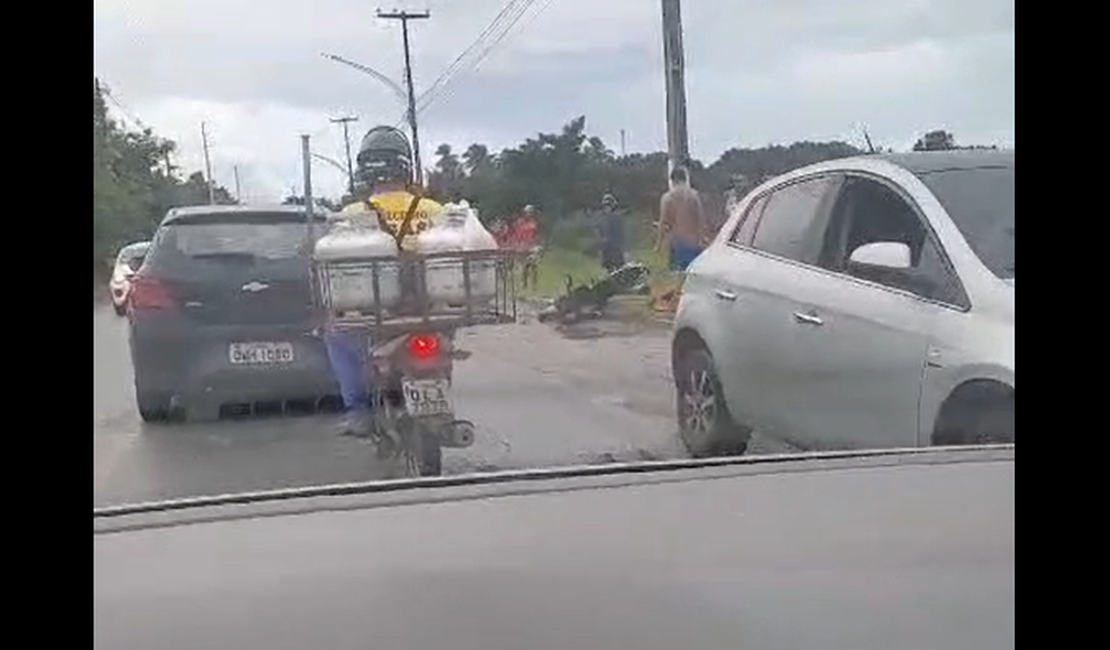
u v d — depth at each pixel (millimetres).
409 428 6488
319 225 7391
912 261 5953
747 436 6828
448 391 6617
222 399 6758
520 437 6527
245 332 6805
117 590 2295
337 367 6746
